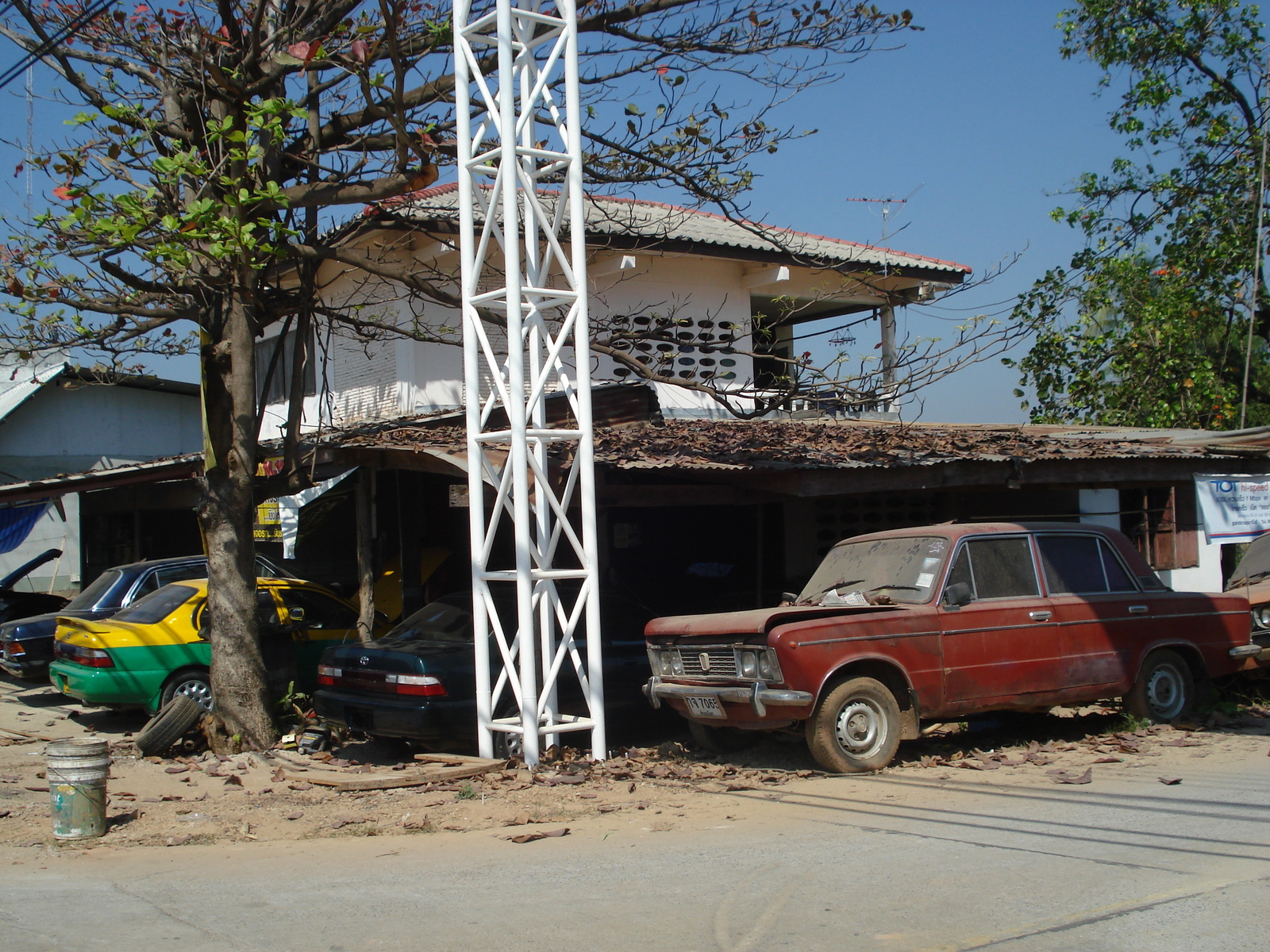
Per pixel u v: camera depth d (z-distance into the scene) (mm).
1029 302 21969
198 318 10430
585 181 11352
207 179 8773
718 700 8312
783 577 14734
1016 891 4980
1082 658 8938
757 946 4324
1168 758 8359
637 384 13602
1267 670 11117
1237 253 20891
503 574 8539
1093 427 17719
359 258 10539
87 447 24281
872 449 11750
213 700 10148
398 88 9148
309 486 10805
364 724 9406
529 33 8820
